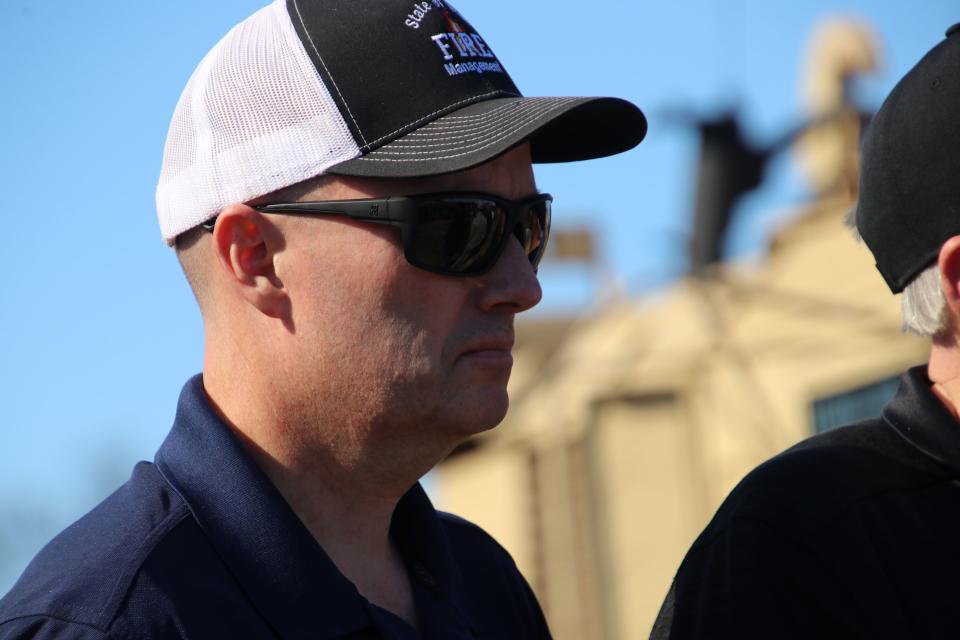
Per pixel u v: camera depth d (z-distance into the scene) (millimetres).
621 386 27625
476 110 7215
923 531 7559
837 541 7570
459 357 7180
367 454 7234
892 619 7324
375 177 6969
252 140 7141
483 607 8359
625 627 27297
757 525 7785
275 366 7180
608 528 27672
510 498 30453
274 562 6746
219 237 7156
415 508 7984
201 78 7484
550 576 29328
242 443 7238
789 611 7535
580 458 28453
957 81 7758
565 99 7312
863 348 25000
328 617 6758
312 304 7070
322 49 7188
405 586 7762
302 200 7098
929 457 7797
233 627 6484
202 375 7680
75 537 6793
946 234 7750
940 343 8055
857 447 8055
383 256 7012
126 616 6215
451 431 7207
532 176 7652
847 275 25562
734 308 26500
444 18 7504
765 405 25875
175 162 7477
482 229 7145
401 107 7133
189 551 6621
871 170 8195
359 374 7043
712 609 7770
